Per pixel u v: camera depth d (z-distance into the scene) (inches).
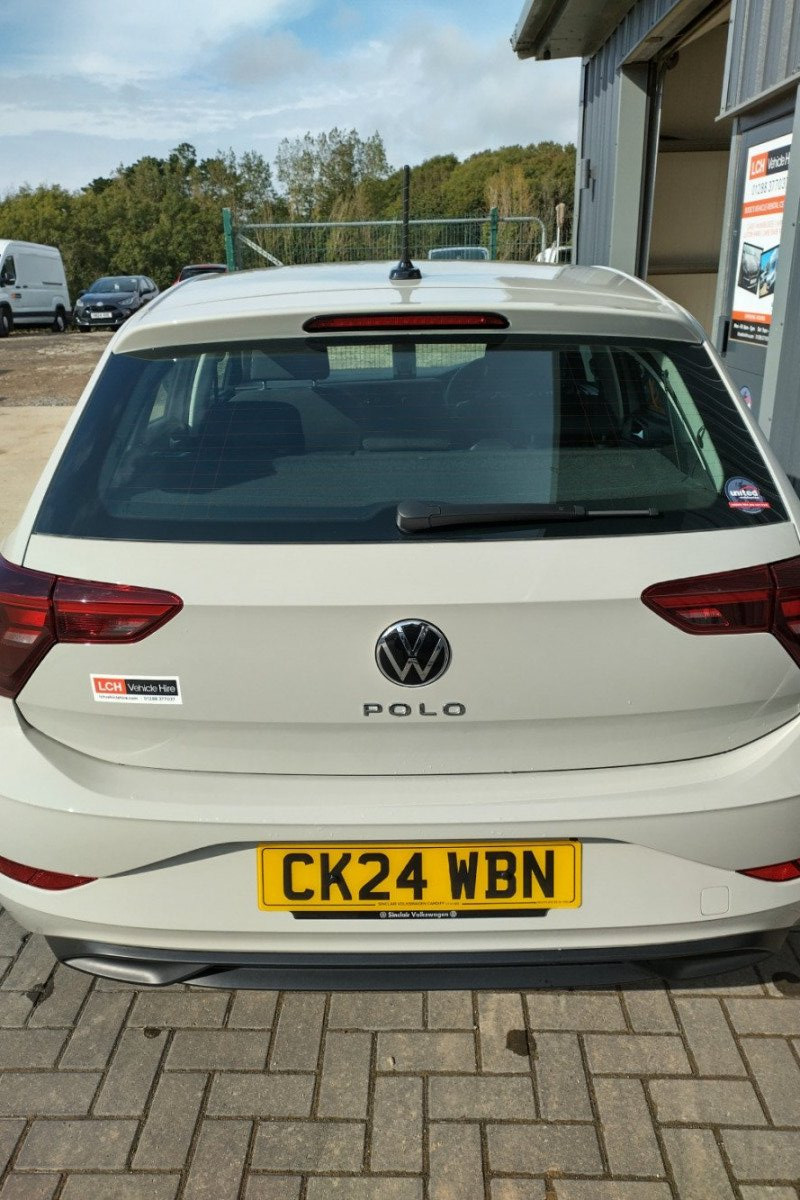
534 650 66.1
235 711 67.7
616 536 68.1
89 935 73.4
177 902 70.9
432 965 71.6
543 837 68.5
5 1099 80.7
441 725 67.4
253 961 72.3
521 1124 77.8
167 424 77.7
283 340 79.1
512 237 600.1
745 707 70.2
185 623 66.2
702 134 330.0
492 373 78.6
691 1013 88.8
